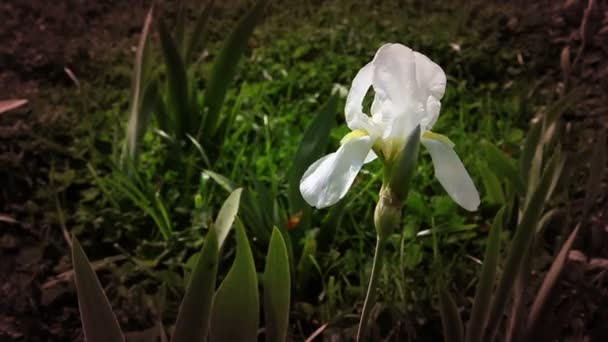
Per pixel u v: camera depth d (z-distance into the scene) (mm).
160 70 765
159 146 607
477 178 570
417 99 259
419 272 469
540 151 440
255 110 652
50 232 533
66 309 465
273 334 313
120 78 767
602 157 376
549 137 471
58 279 483
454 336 348
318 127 484
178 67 562
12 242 526
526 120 678
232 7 953
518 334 379
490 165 492
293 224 477
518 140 626
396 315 433
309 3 959
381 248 267
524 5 939
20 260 505
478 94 727
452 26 861
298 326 445
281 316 310
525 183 472
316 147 482
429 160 604
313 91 726
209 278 282
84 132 657
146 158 602
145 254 493
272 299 308
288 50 803
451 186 260
